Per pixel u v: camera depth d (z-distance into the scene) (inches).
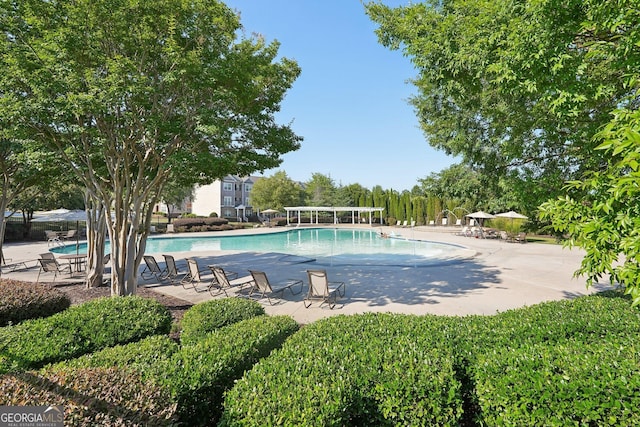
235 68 275.3
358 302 305.1
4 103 247.4
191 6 258.5
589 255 96.2
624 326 141.3
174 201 1566.2
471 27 156.9
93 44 247.6
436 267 485.7
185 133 298.0
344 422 91.8
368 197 1879.9
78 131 269.0
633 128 74.8
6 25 241.1
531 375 96.1
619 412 83.6
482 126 300.7
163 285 395.2
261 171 381.7
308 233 1355.8
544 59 125.5
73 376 90.4
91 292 359.3
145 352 128.0
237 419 84.2
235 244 988.6
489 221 1245.1
